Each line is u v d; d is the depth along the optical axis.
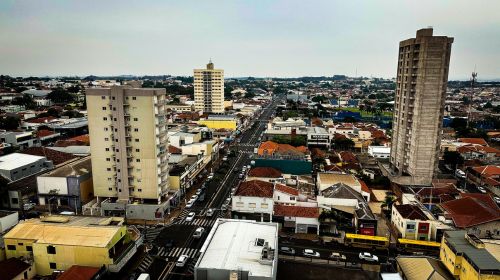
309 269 82.00
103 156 114.50
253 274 65.75
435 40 126.81
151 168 112.19
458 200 108.88
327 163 165.00
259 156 154.12
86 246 78.19
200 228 100.25
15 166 132.00
